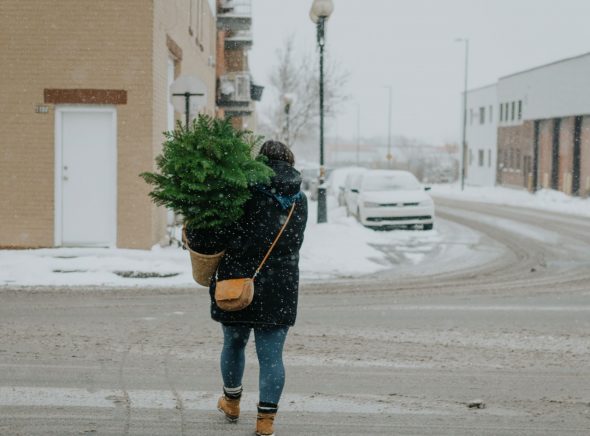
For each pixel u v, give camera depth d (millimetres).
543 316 9039
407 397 5730
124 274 11672
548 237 20109
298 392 5809
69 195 14164
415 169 77375
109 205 14188
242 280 4445
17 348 6977
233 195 4383
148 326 8078
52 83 13914
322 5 19438
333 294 10656
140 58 13883
